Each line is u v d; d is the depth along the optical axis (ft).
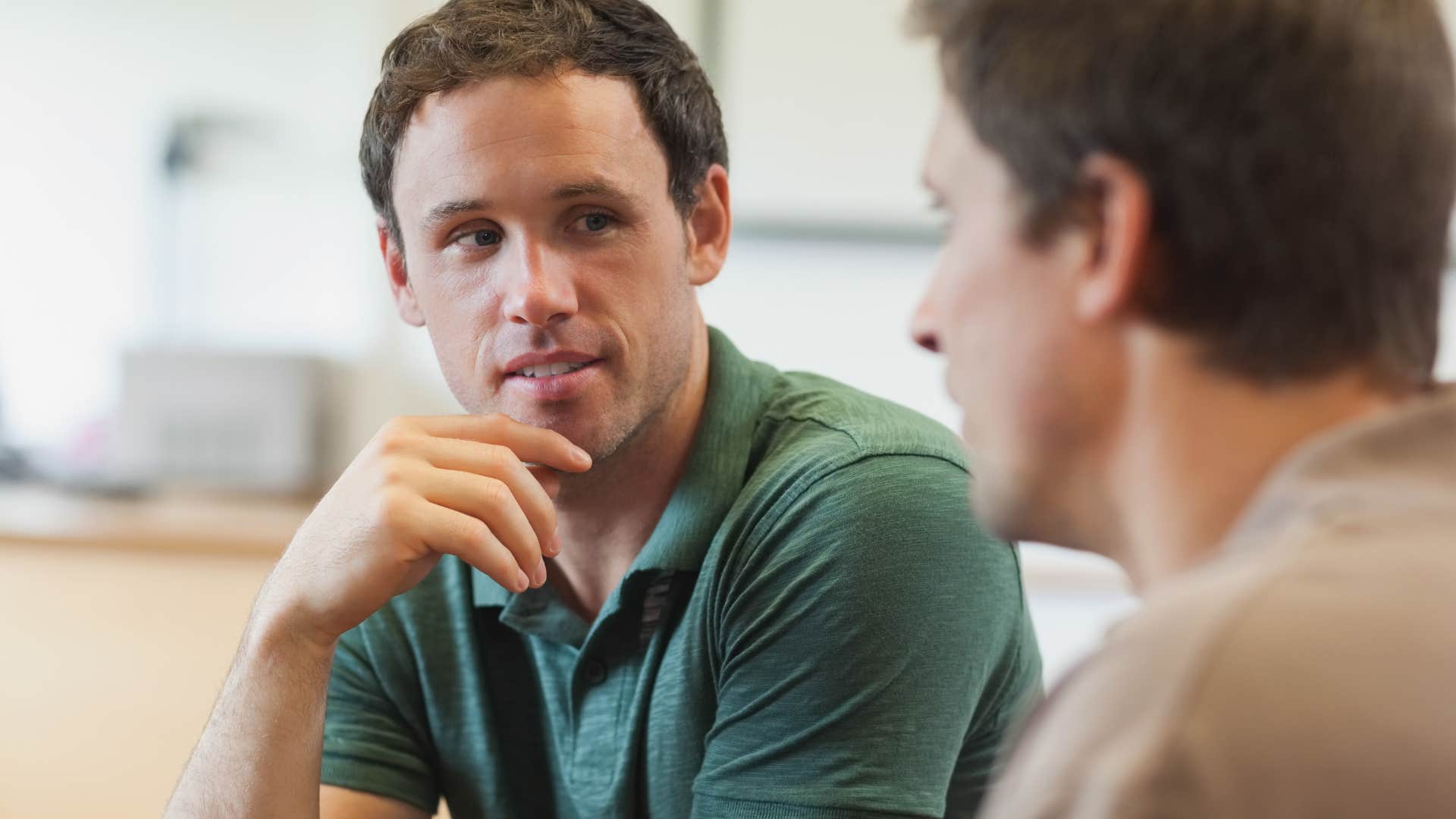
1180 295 2.77
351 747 5.90
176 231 17.28
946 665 4.99
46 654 14.61
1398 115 2.68
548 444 5.26
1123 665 2.48
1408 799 2.19
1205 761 2.26
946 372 3.22
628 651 5.52
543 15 5.25
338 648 6.03
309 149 17.19
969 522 5.19
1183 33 2.72
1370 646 2.31
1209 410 2.79
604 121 5.19
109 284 17.39
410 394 17.11
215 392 16.16
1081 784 2.40
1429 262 2.78
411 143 5.36
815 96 16.17
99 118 17.35
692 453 5.57
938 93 3.22
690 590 5.43
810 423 5.62
